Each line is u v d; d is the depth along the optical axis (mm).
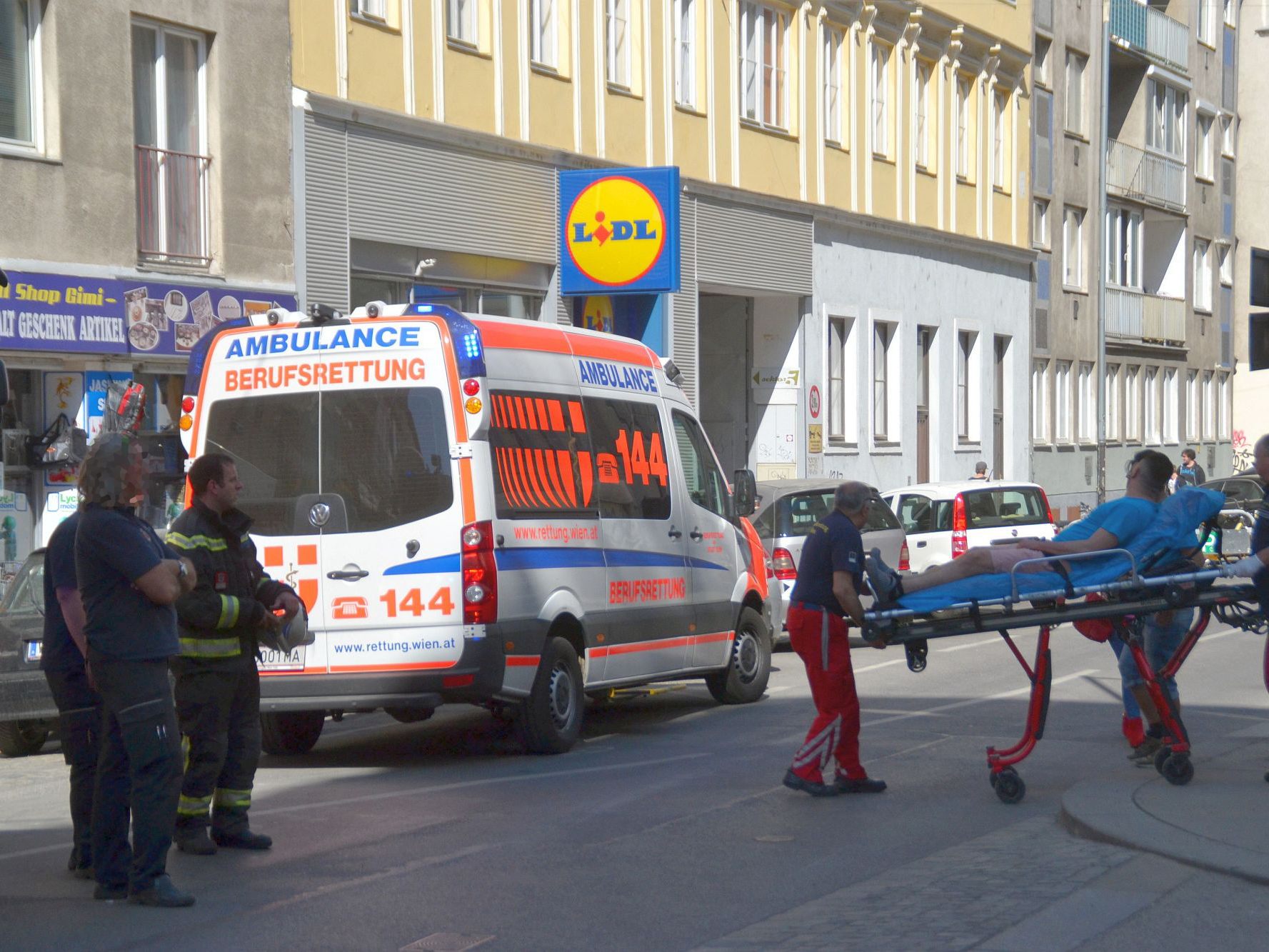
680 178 25359
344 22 20859
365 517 11477
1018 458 41781
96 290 17516
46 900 7594
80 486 7359
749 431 32156
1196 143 53500
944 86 37406
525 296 24672
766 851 8547
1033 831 8898
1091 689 15648
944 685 16156
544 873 8070
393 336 11586
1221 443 56188
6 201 16734
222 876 8055
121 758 7500
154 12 18422
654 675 13477
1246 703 14469
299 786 10961
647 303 26094
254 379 11844
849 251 33438
